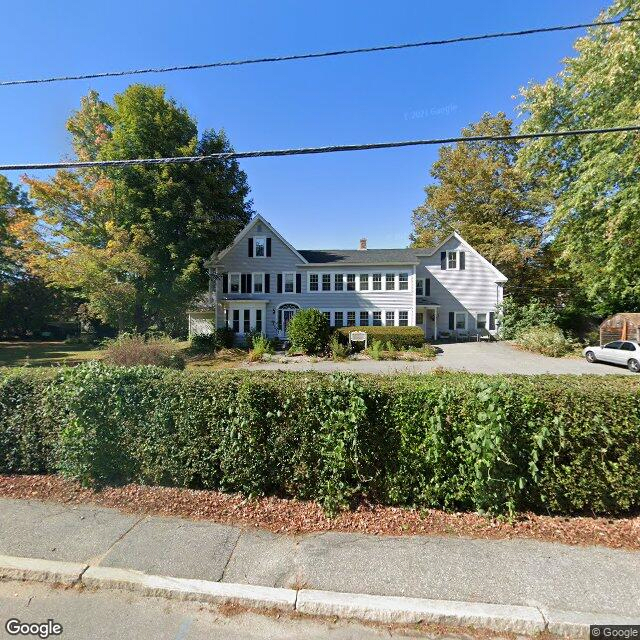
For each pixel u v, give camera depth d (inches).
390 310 989.8
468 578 98.4
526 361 708.0
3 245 1063.6
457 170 1189.7
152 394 149.2
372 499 137.6
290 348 817.5
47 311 1396.4
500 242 1080.2
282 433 138.9
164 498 140.6
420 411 134.0
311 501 138.3
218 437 143.3
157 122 799.7
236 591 93.9
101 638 83.0
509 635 85.4
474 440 126.6
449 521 126.0
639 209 449.7
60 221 852.6
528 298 1125.7
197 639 82.8
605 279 621.3
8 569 102.0
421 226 1393.9
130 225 823.1
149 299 833.5
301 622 88.2
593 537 116.8
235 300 991.0
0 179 1079.0
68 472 150.9
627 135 459.2
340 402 134.2
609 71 456.1
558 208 568.4
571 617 86.1
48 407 155.8
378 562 104.8
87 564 103.4
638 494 125.4
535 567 102.6
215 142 928.9
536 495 129.3
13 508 134.3
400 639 83.8
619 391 126.9
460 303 1068.5
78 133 991.0
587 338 968.3
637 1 444.1
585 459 126.3
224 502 137.8
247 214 1093.8
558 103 577.9
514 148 1149.1
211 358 792.9
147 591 95.9
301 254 1093.8
